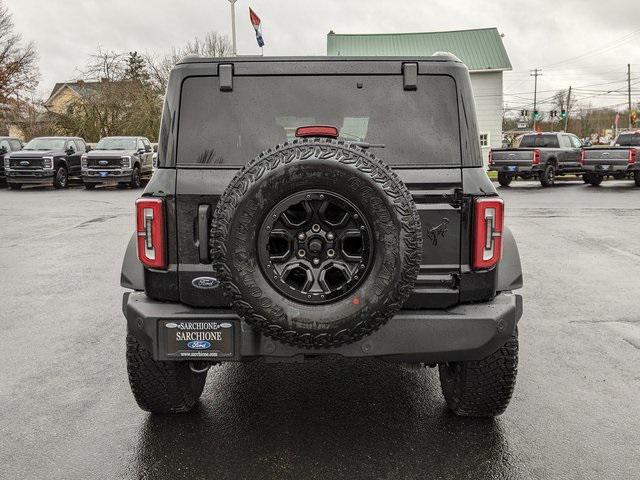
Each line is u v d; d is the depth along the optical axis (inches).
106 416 155.6
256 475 127.1
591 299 273.1
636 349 206.2
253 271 114.0
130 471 129.0
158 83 2084.2
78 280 314.3
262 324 115.1
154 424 151.0
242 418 154.4
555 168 956.6
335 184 112.0
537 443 141.0
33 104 1893.5
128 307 131.0
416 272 115.3
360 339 118.2
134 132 1820.9
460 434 145.3
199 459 133.9
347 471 128.5
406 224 113.3
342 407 161.2
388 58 135.0
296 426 149.9
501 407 147.2
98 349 207.0
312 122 135.5
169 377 145.7
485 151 1706.4
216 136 134.0
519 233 470.6
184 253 130.4
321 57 135.3
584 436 144.6
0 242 439.2
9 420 153.3
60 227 520.7
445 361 129.3
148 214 128.6
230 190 114.3
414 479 125.4
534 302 268.1
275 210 113.5
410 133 134.2
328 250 115.0
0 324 236.2
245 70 134.6
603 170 925.2
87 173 948.0
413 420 152.9
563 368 189.3
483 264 128.4
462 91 133.7
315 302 114.7
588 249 402.0
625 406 161.6
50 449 138.6
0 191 932.6
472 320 126.0
